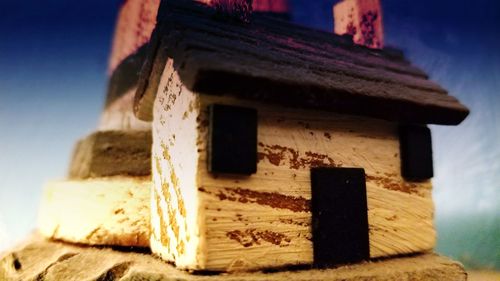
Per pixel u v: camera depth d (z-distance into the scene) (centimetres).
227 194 7
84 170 12
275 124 7
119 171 11
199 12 8
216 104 7
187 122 7
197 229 7
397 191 9
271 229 7
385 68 10
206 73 6
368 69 9
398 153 9
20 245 11
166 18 8
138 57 14
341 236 8
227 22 8
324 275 7
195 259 7
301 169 8
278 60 7
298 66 8
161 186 9
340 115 8
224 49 7
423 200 9
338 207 8
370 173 8
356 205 8
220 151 7
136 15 15
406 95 8
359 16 13
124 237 9
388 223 8
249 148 7
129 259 8
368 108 8
